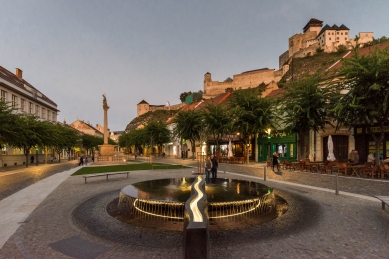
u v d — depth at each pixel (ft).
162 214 23.63
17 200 30.40
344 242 16.55
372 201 27.78
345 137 71.41
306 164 57.31
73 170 71.00
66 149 174.09
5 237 17.83
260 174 54.65
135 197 24.26
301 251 15.21
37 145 100.07
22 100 121.60
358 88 48.08
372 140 65.46
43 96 160.15
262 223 20.68
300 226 19.83
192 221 12.41
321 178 46.19
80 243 16.66
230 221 21.26
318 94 57.52
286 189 35.65
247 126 76.33
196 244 11.47
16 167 95.30
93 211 25.05
